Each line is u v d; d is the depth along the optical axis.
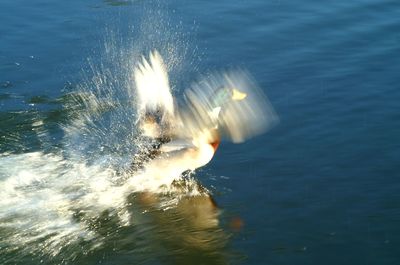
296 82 12.62
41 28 15.01
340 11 15.38
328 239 8.80
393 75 12.75
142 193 10.02
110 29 14.88
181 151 10.11
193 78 12.71
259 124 10.90
